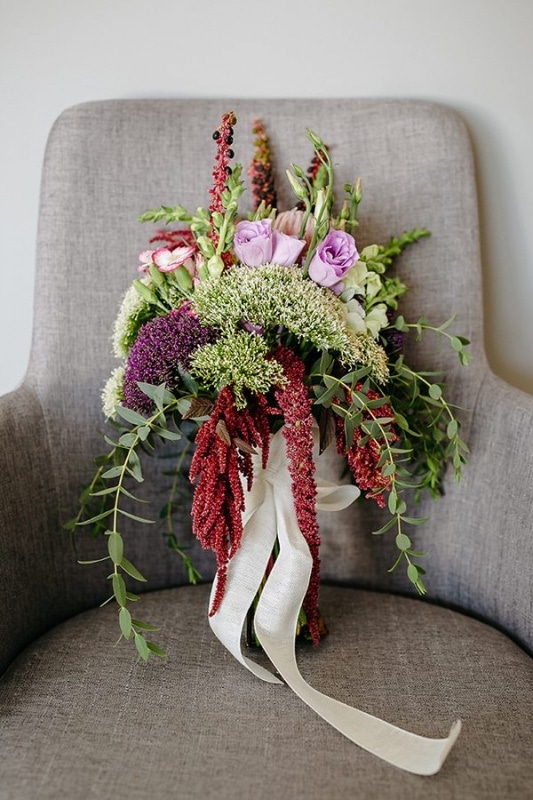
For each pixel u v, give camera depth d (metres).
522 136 1.28
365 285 0.97
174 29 1.23
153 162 1.14
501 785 0.73
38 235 1.13
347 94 1.26
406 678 0.89
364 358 0.91
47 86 1.24
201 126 1.15
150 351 0.85
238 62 1.25
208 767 0.74
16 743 0.78
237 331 0.87
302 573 0.89
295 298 0.84
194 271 0.93
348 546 1.16
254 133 1.15
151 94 1.25
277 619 0.90
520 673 0.90
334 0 1.23
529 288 1.32
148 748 0.77
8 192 1.27
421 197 1.15
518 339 1.34
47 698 0.85
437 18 1.24
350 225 1.03
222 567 0.87
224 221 0.89
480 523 1.07
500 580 1.03
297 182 0.91
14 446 1.01
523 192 1.29
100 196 1.13
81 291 1.12
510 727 0.81
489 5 1.24
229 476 0.81
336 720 0.80
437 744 0.76
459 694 0.86
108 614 1.04
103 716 0.82
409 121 1.15
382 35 1.24
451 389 1.14
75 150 1.12
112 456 1.05
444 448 1.11
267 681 0.89
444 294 1.15
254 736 0.79
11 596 0.95
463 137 1.16
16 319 1.31
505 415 1.06
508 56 1.25
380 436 0.88
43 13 1.22
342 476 1.08
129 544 1.14
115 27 1.23
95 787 0.72
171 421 1.11
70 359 1.11
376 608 1.06
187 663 0.92
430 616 1.04
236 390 0.83
